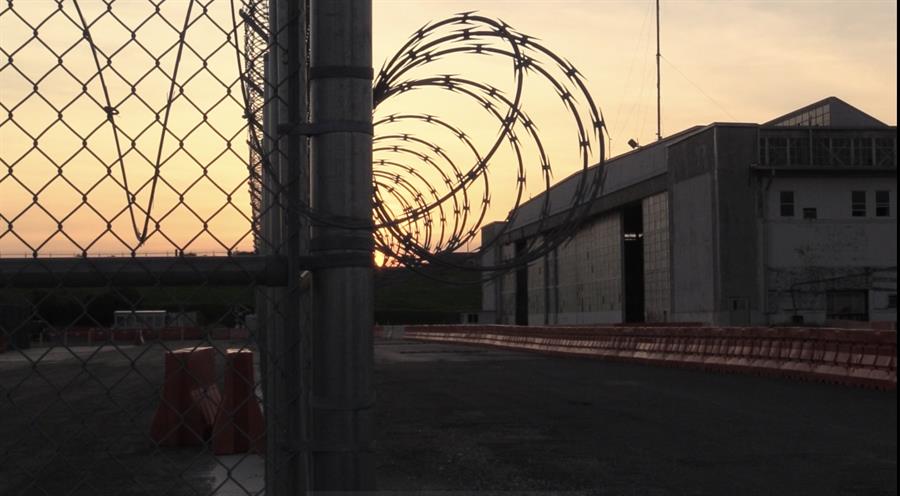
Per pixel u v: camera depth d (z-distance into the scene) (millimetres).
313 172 2205
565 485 8258
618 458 9734
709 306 59625
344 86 2172
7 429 11672
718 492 7914
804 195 59312
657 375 22844
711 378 21438
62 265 2178
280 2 2469
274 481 2756
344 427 2170
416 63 2645
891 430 11695
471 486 8242
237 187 2268
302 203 2207
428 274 2535
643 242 71688
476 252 2891
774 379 20719
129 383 19359
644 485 8250
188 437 10414
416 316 113438
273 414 2848
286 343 2307
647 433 11688
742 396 16531
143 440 10750
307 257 2211
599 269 81250
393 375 23312
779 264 58750
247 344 3004
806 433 11516
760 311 58250
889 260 59250
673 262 64812
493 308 114688
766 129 59281
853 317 59281
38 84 2184
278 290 2975
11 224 2170
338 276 2188
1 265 2158
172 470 8594
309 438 2574
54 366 23656
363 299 2195
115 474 8383
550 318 95188
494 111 2914
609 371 24812
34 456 9422
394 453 10164
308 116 2490
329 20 2174
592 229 83250
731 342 24141
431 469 9117
